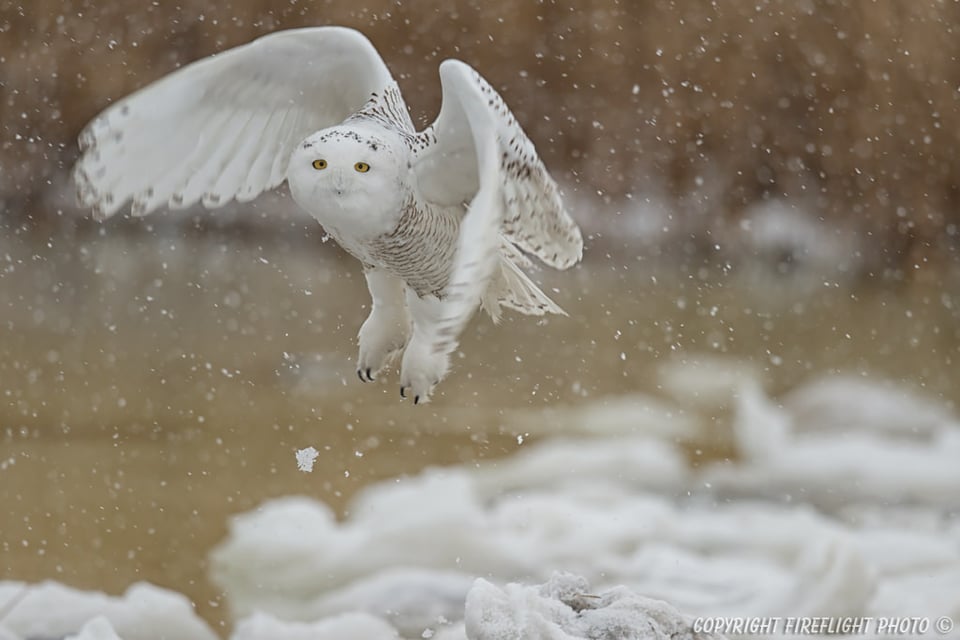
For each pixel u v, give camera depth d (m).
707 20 48.88
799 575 22.41
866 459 27.67
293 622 22.44
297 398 31.97
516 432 30.22
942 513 24.86
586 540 22.92
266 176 21.59
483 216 21.05
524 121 48.62
